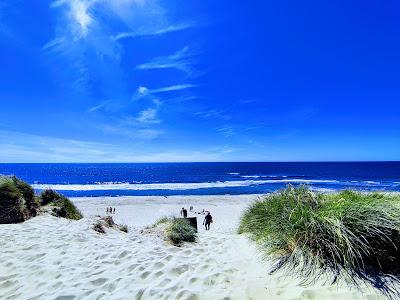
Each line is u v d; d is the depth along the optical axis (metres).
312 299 2.84
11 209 7.52
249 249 4.87
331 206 4.08
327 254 3.52
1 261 4.30
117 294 3.15
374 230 3.30
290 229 3.94
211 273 3.69
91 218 7.69
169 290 3.23
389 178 67.69
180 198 34.12
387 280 3.02
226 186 51.00
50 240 5.43
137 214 25.19
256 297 3.01
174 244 6.14
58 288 3.35
